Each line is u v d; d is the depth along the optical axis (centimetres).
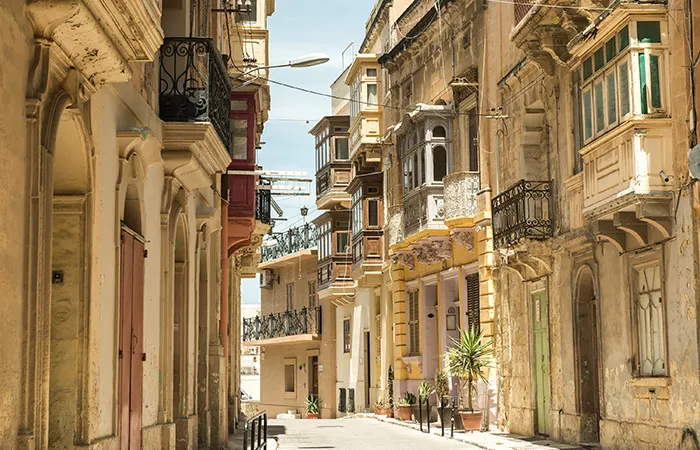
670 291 1802
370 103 4150
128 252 1371
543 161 2483
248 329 6312
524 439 2412
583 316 2248
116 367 1257
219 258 2295
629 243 1969
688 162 1695
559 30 2248
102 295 1206
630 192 1794
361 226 4247
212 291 2259
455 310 3334
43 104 962
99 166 1175
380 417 3812
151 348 1538
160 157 1538
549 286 2405
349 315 4897
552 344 2381
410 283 3691
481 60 2941
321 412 5222
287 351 5788
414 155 3319
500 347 2759
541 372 2478
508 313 2703
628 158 1812
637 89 1794
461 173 2977
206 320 2145
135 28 1077
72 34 970
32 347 909
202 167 1692
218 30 2338
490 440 2416
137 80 1391
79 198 1123
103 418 1204
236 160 2619
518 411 2603
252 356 7675
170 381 1644
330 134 4991
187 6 1706
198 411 2117
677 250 1770
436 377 3091
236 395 3228
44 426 927
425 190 3216
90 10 961
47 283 945
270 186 3231
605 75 1912
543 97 2439
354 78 4366
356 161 4394
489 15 2861
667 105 1794
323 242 5106
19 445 880
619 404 2036
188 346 1850
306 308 5419
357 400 4628
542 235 2381
